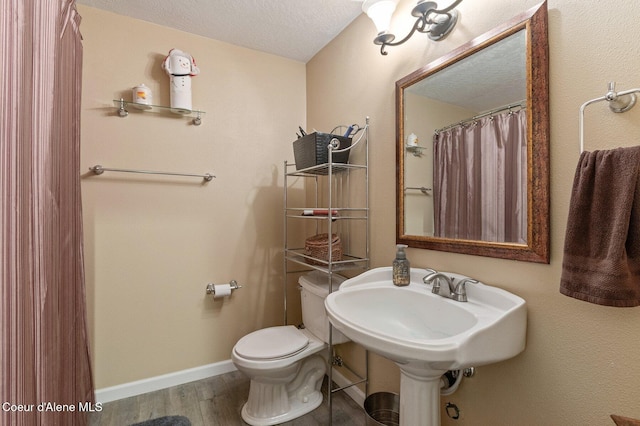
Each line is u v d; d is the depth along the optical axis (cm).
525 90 98
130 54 183
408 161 144
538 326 95
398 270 133
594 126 83
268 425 156
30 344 70
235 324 215
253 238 222
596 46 82
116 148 180
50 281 85
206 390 189
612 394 80
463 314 102
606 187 73
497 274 107
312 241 182
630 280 69
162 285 192
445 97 126
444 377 119
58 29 97
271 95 229
